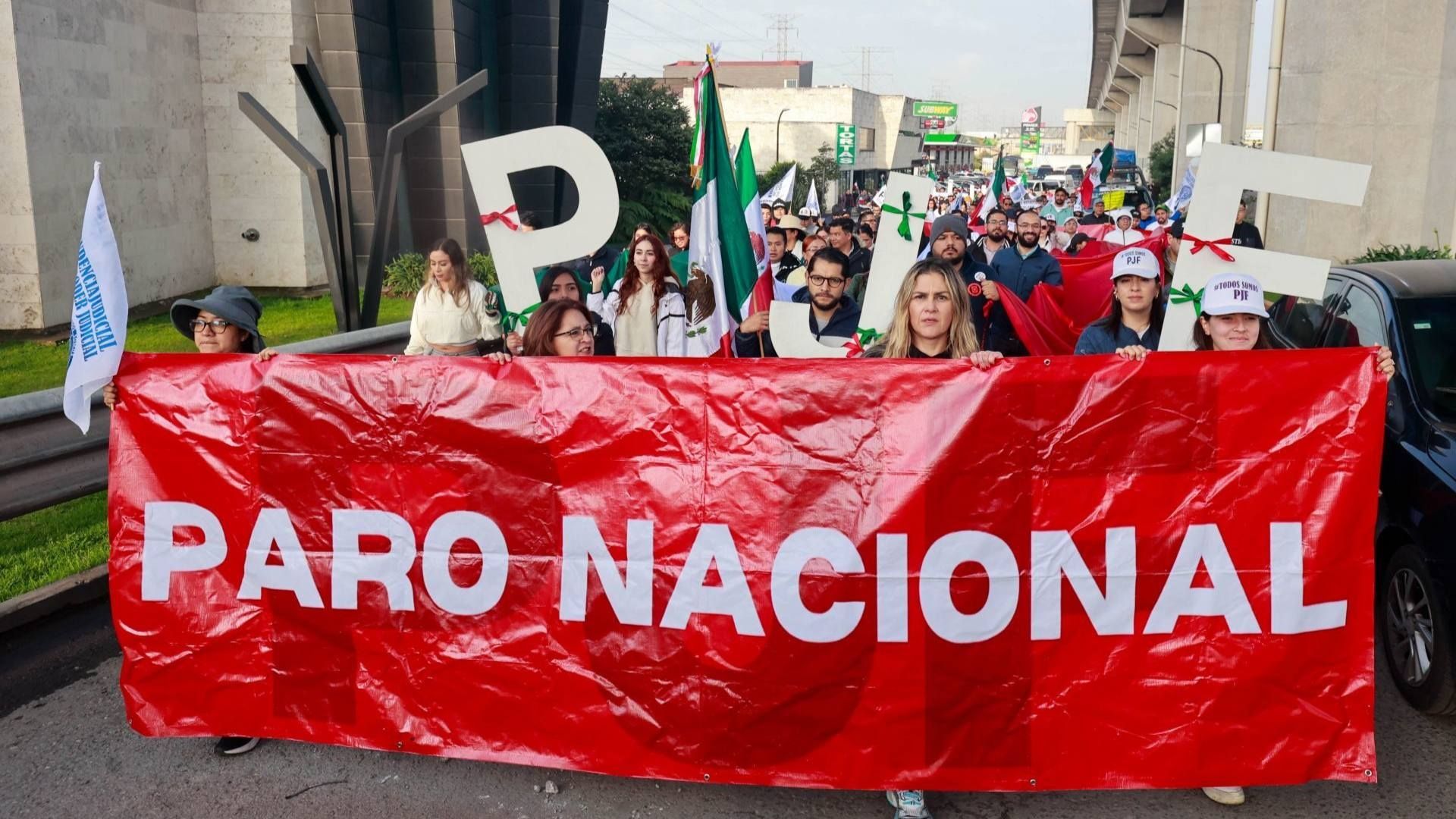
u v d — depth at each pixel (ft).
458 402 14.06
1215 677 13.25
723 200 21.17
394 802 13.84
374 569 14.26
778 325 18.49
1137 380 13.23
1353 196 16.15
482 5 99.25
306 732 14.46
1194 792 14.10
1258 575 13.24
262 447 14.43
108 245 14.62
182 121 69.00
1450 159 67.00
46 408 21.76
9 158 50.70
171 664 14.67
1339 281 21.54
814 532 13.43
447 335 25.67
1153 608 13.26
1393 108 76.74
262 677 14.52
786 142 280.72
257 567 14.47
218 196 72.95
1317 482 13.21
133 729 15.08
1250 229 42.91
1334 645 13.26
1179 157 165.58
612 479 13.78
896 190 18.22
